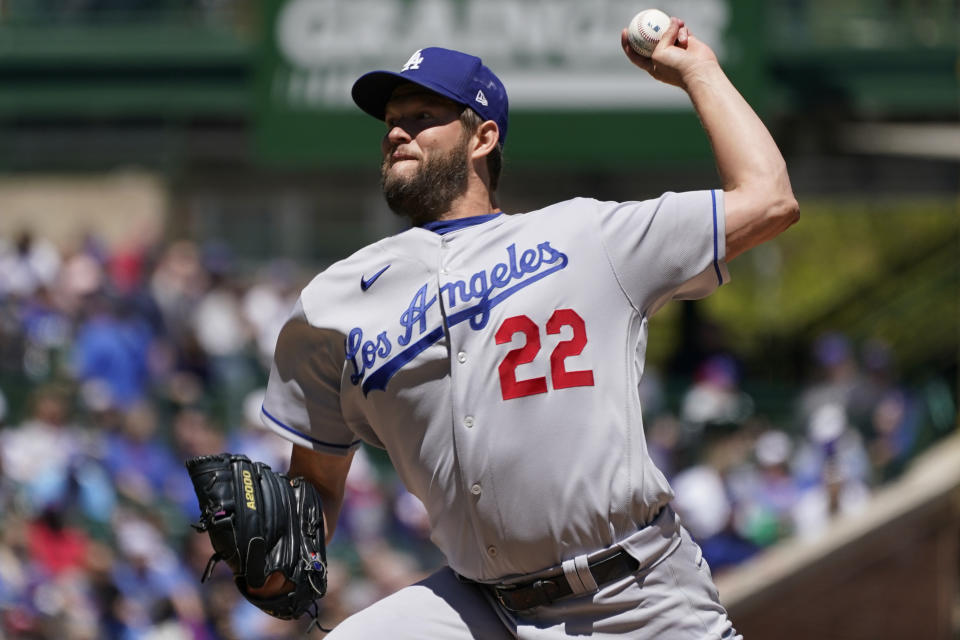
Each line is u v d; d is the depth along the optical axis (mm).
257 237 57969
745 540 35031
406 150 10469
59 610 28266
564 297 9656
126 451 34594
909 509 20172
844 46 46938
